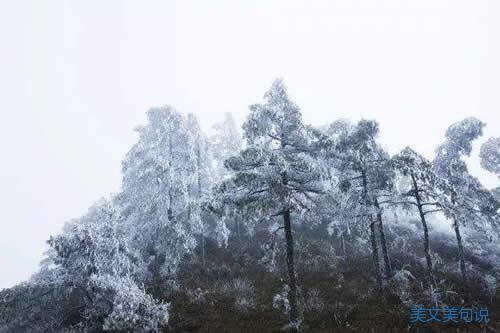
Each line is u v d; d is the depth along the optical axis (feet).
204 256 76.84
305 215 50.67
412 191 52.80
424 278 60.13
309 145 48.16
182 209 68.49
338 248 78.79
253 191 45.75
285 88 48.21
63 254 47.01
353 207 54.80
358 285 57.82
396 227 92.38
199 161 87.40
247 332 43.06
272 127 47.93
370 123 56.44
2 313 44.34
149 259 66.33
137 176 70.44
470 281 59.47
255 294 56.34
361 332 41.55
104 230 50.80
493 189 78.48
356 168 55.36
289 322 45.24
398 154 51.16
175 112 73.61
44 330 45.29
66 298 48.37
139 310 44.50
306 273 64.34
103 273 48.14
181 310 50.31
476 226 61.46
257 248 79.61
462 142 62.59
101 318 46.65
